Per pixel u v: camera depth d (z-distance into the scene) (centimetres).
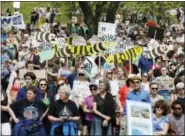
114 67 2694
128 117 1862
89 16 3775
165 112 1903
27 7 4081
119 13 4169
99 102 2006
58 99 1930
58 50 2750
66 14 4091
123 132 2066
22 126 1877
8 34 3016
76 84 2212
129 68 2770
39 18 4022
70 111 1912
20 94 1991
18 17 2650
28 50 2809
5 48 2872
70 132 1909
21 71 2330
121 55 2733
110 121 2011
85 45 2725
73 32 3766
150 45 2986
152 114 1884
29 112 1889
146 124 1867
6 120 1884
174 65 2828
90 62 2670
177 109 1891
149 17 4097
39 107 1905
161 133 1880
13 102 1994
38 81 2117
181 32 3622
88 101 2053
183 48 3177
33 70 2344
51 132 1902
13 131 1878
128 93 2030
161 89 2338
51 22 4028
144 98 2016
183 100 2081
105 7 3859
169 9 4031
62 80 2114
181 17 3950
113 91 2298
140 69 2814
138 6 4141
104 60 2784
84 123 2077
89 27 3781
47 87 2028
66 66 2600
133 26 3894
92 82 2388
